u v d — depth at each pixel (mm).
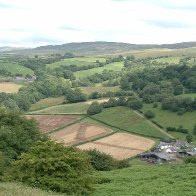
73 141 102250
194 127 120312
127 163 55594
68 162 31578
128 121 123438
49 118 127500
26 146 46656
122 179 39094
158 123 123312
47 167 30875
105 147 98062
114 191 33281
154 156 93062
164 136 114250
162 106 133625
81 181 31391
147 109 133875
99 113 131750
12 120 50188
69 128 116562
